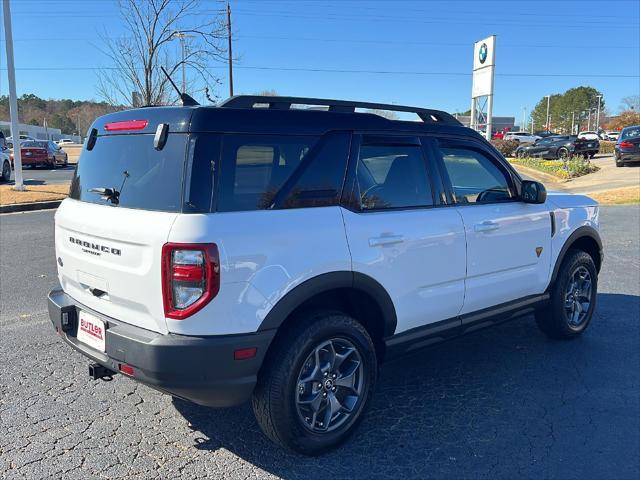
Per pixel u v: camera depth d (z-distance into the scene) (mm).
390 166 3680
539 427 3623
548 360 4750
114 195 3184
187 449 3346
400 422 3691
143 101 18219
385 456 3291
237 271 2842
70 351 4801
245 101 3105
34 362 4566
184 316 2787
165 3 17641
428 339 3875
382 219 3494
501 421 3701
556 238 4848
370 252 3387
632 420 3711
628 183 20625
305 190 3195
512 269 4449
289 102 3295
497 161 4445
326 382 3275
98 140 3506
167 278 2791
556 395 4086
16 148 17156
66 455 3250
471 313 4191
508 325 5699
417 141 3867
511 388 4203
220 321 2832
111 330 3041
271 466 3186
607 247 9508
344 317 3320
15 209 14141
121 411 3801
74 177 3697
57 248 3729
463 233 3971
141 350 2859
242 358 2885
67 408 3826
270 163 3105
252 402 3162
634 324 5641
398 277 3572
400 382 4320
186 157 2877
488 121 27766
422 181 3861
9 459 3199
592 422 3686
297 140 3225
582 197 5336
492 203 4312
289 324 3160
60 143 89375
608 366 4617
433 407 3902
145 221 2896
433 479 3064
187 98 3586
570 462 3227
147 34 17766
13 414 3725
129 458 3236
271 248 2961
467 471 3141
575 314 5195
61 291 3766
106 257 3115
